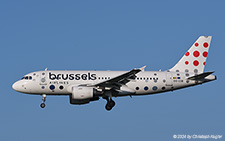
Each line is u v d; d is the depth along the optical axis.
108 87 131.50
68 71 135.62
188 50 145.75
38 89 133.50
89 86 131.62
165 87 139.38
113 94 135.00
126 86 131.25
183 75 140.62
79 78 134.12
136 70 120.69
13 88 134.12
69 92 133.75
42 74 134.12
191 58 145.12
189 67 144.62
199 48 146.00
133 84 137.38
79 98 129.75
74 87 130.50
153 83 138.12
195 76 135.50
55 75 133.88
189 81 140.00
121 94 135.88
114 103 138.00
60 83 133.25
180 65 144.38
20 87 133.50
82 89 130.00
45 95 135.38
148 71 140.12
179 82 139.75
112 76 135.38
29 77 134.25
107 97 140.88
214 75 141.50
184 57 145.12
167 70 142.62
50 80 133.25
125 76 125.44
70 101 139.62
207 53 146.12
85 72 135.62
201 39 146.50
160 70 141.88
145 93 139.50
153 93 140.50
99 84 129.75
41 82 133.00
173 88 140.12
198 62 145.25
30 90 133.75
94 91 131.25
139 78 137.75
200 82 140.12
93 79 134.50
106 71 137.12
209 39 146.75
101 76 135.00
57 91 133.75
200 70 145.00
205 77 140.50
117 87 132.00
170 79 139.25
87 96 130.00
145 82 137.75
